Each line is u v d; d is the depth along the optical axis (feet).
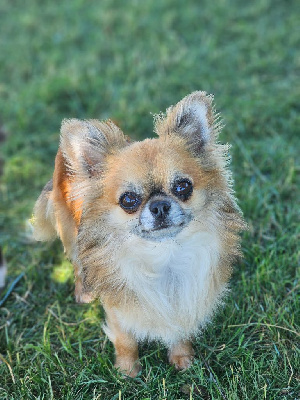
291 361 1.81
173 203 1.57
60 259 2.32
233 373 1.78
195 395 1.75
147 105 3.09
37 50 3.85
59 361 1.83
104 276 1.71
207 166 1.67
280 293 2.03
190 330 1.80
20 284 2.24
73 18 4.17
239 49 3.58
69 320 2.07
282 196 2.47
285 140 2.77
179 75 3.35
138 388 1.77
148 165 1.59
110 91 3.26
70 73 3.46
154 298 1.72
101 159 1.69
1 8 4.45
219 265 1.74
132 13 4.05
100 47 3.75
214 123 1.68
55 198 1.93
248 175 2.56
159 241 1.60
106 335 1.93
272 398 1.69
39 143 2.99
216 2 4.12
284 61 3.41
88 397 1.75
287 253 2.15
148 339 1.85
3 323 2.08
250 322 1.96
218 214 1.69
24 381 1.79
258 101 2.99
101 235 1.67
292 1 4.06
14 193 2.72
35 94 3.29
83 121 1.69
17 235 2.50
